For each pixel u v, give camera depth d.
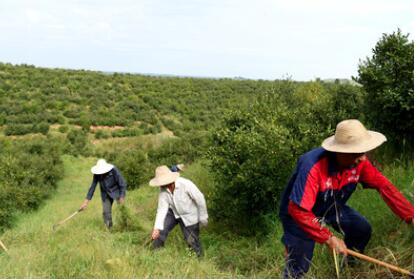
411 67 6.29
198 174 11.42
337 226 4.13
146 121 56.94
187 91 75.56
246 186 6.55
